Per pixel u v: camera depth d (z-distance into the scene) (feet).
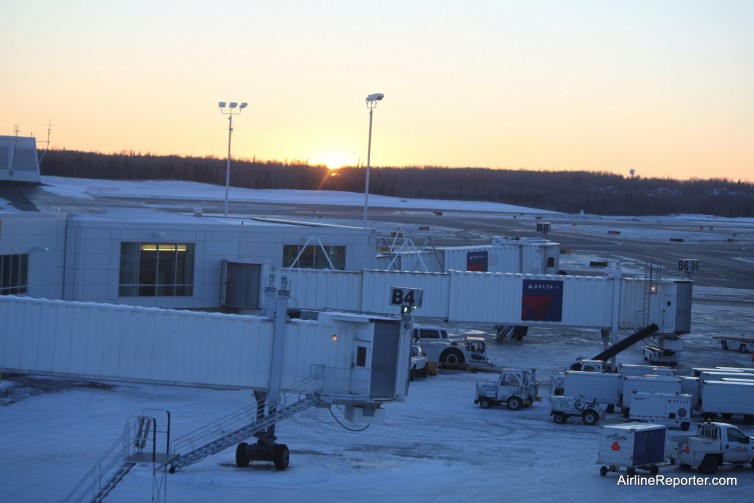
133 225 206.90
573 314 231.30
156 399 165.27
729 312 362.33
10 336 127.13
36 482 108.99
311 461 128.98
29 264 186.19
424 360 213.05
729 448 132.05
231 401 167.94
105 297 203.82
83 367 127.34
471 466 130.41
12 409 148.36
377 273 226.17
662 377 176.45
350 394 126.82
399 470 125.80
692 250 636.89
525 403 183.62
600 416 173.99
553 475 126.62
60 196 267.80
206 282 219.61
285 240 233.35
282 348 127.13
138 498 104.47
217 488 111.04
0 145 271.08
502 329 277.44
